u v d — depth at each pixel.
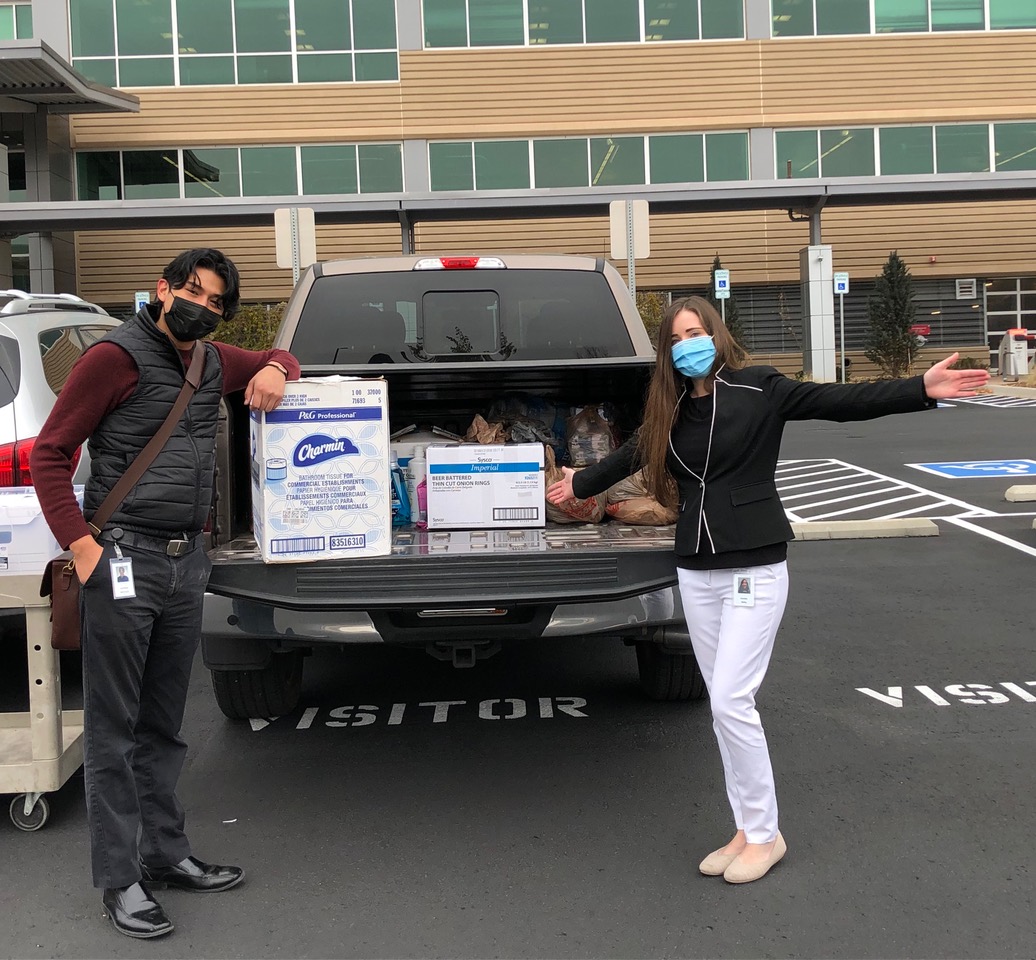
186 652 3.19
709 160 23.84
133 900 3.01
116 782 3.00
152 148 23.02
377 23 23.12
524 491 4.12
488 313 5.17
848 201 20.98
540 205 19.30
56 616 3.13
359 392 3.55
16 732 3.99
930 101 23.88
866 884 3.12
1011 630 5.89
